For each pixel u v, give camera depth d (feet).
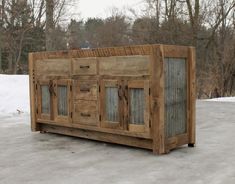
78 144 22.80
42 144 22.90
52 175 16.49
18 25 96.02
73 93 23.68
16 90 43.24
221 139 23.99
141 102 20.12
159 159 18.89
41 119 26.05
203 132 26.63
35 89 26.32
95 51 22.17
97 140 23.68
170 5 87.15
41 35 100.68
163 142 19.74
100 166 17.79
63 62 24.20
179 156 19.51
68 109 24.16
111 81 21.43
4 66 108.68
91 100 22.67
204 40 85.76
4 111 36.52
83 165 18.02
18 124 30.12
